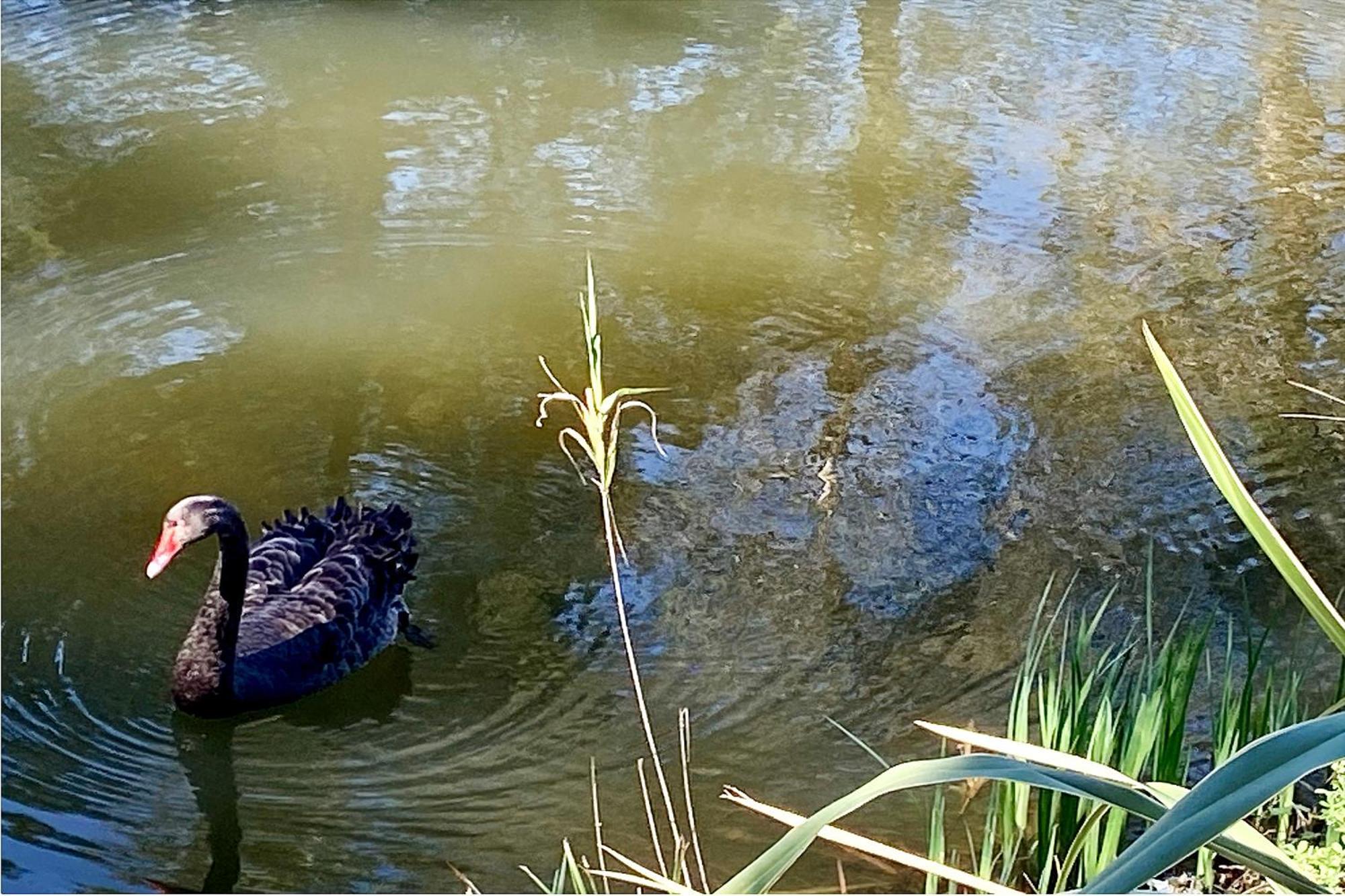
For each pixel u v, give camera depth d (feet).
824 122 33.22
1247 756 5.35
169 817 14.23
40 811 14.15
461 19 38.50
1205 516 19.84
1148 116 34.32
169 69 34.09
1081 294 26.07
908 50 38.04
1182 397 6.02
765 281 26.11
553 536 18.97
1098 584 18.30
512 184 29.40
